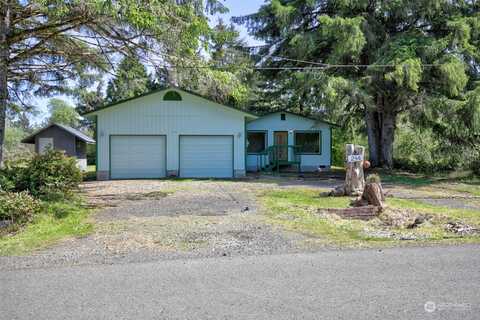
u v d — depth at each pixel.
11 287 4.00
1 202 7.69
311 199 10.80
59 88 13.45
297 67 19.95
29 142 25.55
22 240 6.18
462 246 5.54
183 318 3.26
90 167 29.88
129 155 17.94
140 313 3.36
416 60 15.82
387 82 17.72
